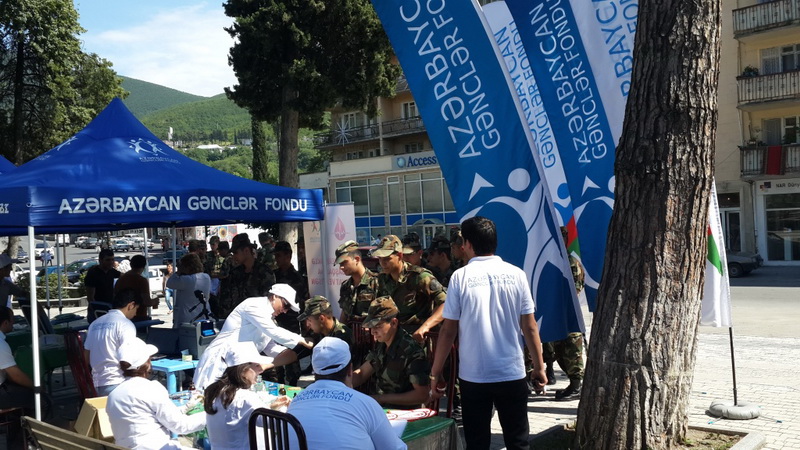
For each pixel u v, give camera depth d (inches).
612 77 267.0
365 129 2026.3
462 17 241.3
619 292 205.8
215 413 174.6
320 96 914.7
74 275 1098.7
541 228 235.5
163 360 286.5
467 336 176.7
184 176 295.1
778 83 1118.4
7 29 1106.7
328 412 139.6
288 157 941.8
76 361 262.7
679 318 204.1
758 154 1144.8
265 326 255.6
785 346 426.0
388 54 964.6
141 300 384.8
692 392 305.1
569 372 304.5
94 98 1279.5
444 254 318.0
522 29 283.6
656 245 202.1
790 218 1140.5
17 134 1154.0
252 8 928.9
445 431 177.0
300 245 470.3
